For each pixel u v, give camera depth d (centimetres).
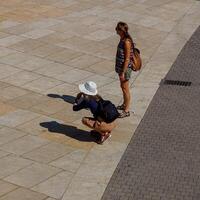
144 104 1784
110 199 1303
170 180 1384
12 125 1609
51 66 2034
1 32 2338
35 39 2283
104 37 2358
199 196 1323
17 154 1464
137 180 1381
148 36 2408
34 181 1355
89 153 1491
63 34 2359
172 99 1828
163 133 1611
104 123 1510
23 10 2636
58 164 1432
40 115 1678
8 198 1281
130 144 1546
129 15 2664
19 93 1812
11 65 2020
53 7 2714
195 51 2266
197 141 1574
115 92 1856
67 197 1305
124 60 1631
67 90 1855
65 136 1568
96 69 2034
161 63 2127
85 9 2714
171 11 2764
